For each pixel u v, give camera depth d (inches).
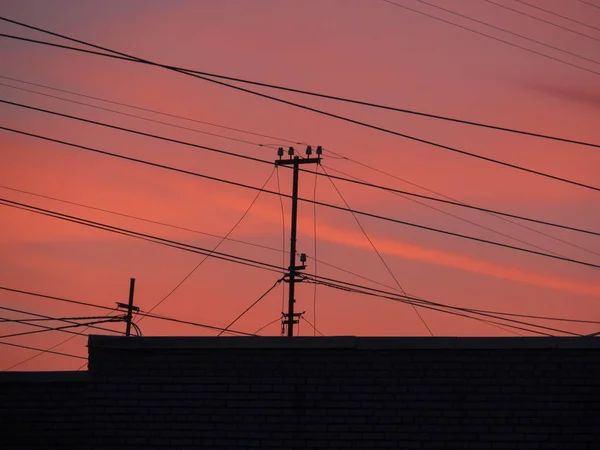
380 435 1982.0
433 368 2006.6
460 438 1962.4
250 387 2038.6
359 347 2036.2
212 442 2014.0
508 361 1993.1
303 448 1993.1
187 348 2073.1
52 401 2118.6
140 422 2041.1
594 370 1967.3
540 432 1947.6
